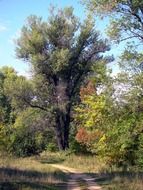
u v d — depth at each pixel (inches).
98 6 1043.3
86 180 1100.5
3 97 3161.9
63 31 2279.8
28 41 2263.8
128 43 1005.8
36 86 2294.5
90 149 1694.1
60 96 2285.9
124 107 1072.8
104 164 1496.1
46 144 2623.0
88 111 1507.1
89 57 2299.5
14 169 1149.7
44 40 2273.6
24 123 2290.8
